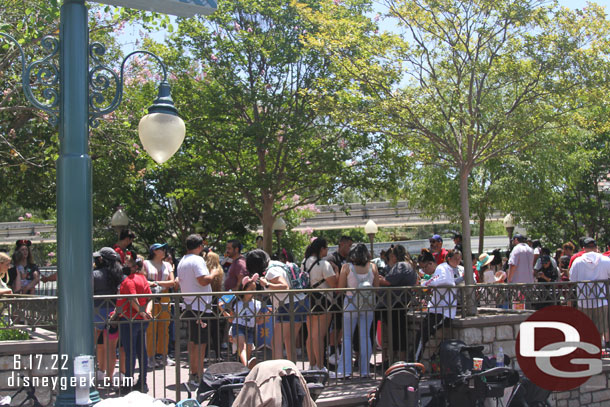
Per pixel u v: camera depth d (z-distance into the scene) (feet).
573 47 32.96
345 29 36.42
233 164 68.18
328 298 25.05
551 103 34.30
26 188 59.52
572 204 95.30
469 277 32.99
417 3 34.73
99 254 25.41
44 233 100.32
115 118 47.91
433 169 79.05
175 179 76.89
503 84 35.32
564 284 30.58
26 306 21.18
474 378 23.39
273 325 23.65
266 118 60.64
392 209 105.09
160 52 61.46
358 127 37.19
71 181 15.34
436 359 28.07
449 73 35.70
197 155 65.92
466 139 35.94
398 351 27.43
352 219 105.81
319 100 38.27
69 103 15.67
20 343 21.29
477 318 28.17
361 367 26.94
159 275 31.37
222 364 21.62
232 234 87.15
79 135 15.64
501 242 125.59
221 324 32.53
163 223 82.02
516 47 34.45
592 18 33.30
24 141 54.34
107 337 21.74
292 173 63.77
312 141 65.26
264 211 64.64
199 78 65.26
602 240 96.63
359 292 25.61
